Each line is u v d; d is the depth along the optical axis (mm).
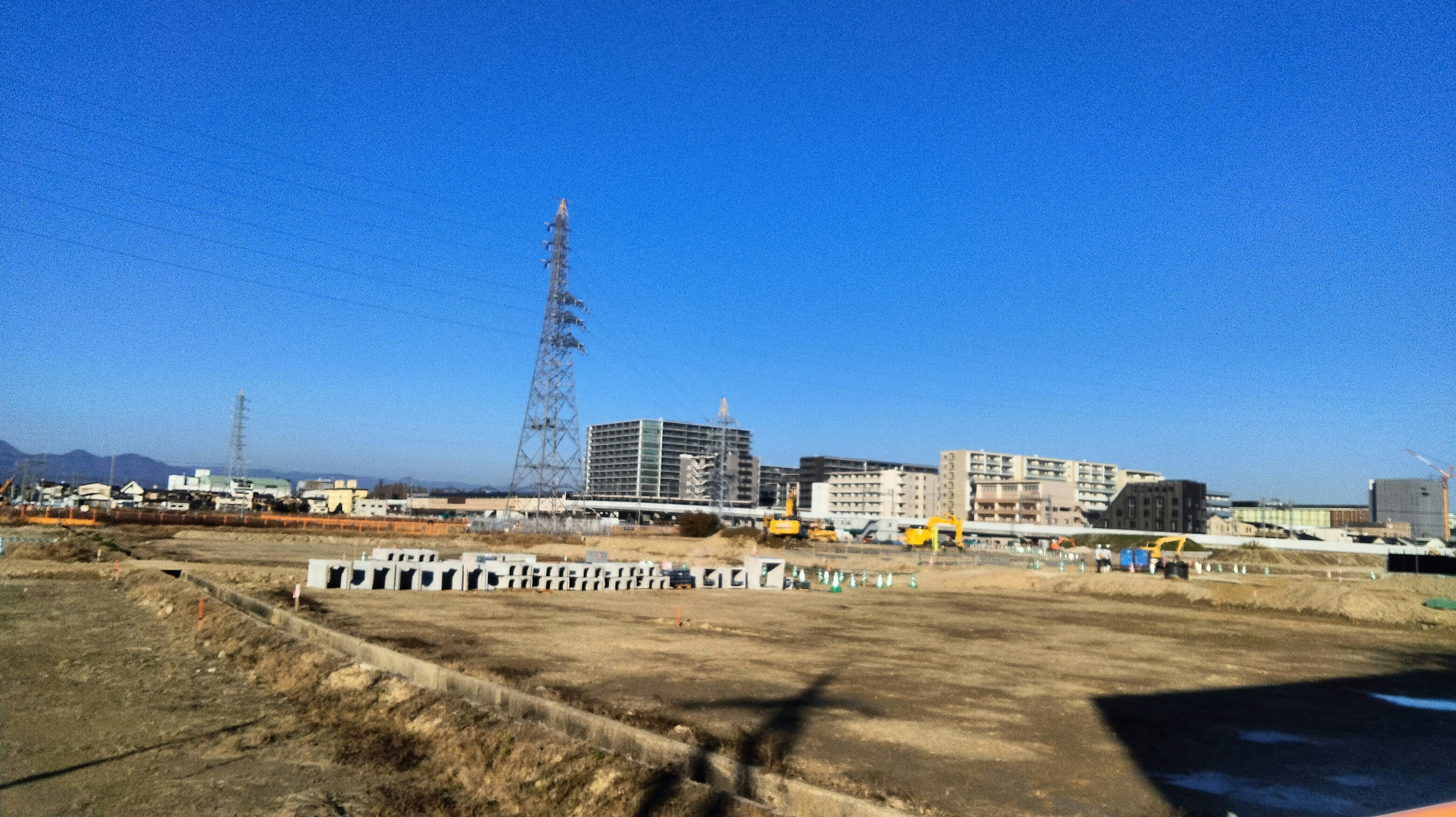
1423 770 12453
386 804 10727
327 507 197125
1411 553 83062
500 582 37406
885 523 146625
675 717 13461
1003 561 78875
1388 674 21469
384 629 22312
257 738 13453
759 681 17031
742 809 9383
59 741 12898
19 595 31000
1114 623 31469
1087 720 14688
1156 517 147625
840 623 28859
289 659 18219
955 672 19109
